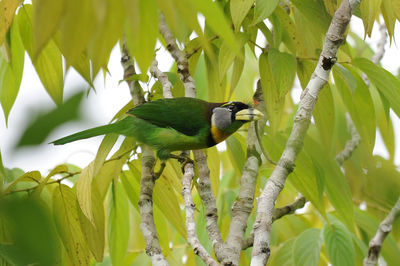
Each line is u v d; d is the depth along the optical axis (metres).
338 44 6.27
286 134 8.38
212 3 3.04
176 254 8.73
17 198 2.43
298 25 8.32
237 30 6.38
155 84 8.39
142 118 7.91
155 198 7.80
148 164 7.36
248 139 7.65
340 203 7.79
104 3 2.37
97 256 7.02
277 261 8.06
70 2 2.40
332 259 7.40
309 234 7.76
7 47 7.76
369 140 8.22
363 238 9.59
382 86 7.42
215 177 8.52
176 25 2.69
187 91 8.08
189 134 8.11
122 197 7.98
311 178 7.65
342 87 8.17
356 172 10.06
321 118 8.09
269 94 7.27
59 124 1.77
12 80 8.23
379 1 6.69
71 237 6.97
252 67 11.13
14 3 6.60
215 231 6.07
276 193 5.73
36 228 2.36
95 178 7.12
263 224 5.43
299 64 8.01
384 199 9.99
